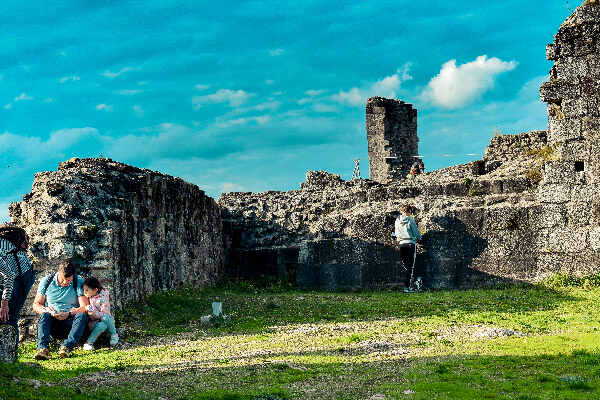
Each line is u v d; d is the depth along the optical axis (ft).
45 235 41.68
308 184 91.20
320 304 52.47
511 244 62.49
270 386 23.97
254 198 86.74
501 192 67.26
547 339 32.68
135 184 51.49
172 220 59.82
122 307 44.16
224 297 59.36
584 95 60.39
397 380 24.63
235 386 24.07
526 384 23.45
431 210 67.41
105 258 41.91
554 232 60.80
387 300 54.34
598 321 38.86
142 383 24.58
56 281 34.42
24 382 22.18
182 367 28.27
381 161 118.73
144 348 34.68
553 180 61.36
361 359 29.40
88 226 42.11
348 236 70.03
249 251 79.25
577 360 27.45
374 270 67.46
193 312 49.14
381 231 67.97
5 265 29.27
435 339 34.45
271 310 49.70
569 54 61.16
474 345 31.96
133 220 49.06
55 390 21.66
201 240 69.77
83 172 48.44
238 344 35.19
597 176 59.57
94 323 35.12
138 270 49.19
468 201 67.26
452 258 64.28
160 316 46.44
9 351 25.49
